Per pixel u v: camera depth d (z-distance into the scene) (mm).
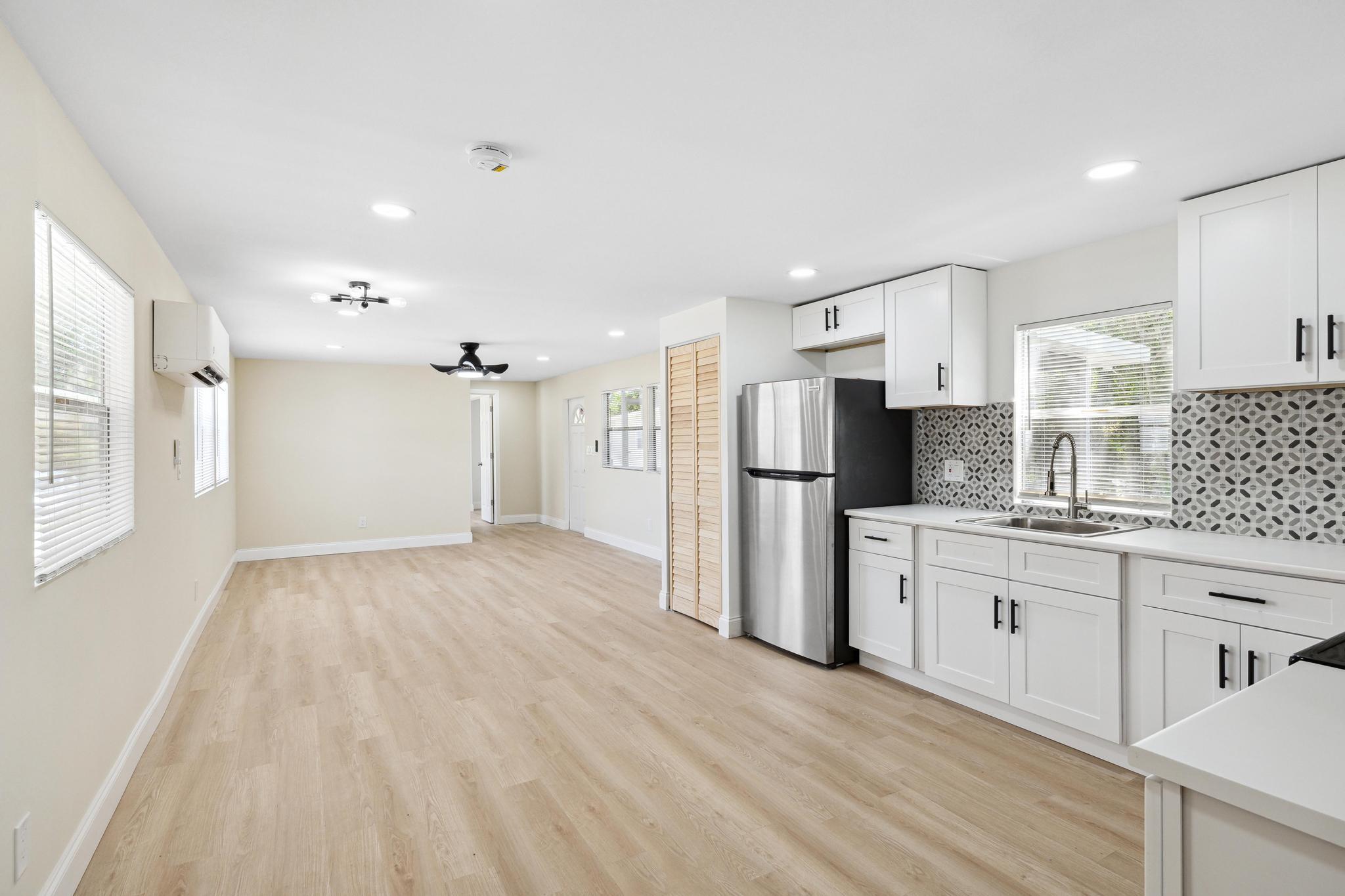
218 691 3500
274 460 7492
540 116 2016
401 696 3439
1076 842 2170
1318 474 2602
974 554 3172
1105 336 3285
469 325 5441
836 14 1530
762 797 2461
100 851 2133
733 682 3631
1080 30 1602
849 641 3885
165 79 1781
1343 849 760
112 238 2422
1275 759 874
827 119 2051
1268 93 1892
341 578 6305
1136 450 3180
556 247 3338
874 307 4078
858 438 3943
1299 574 2141
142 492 2840
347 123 2049
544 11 1507
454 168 2387
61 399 1975
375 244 3260
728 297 4469
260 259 3498
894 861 2080
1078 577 2748
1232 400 2838
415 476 8164
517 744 2900
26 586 1646
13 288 1577
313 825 2289
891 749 2836
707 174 2461
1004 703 3066
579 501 9461
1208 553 2389
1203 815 877
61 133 1921
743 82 1834
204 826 2279
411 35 1596
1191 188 2592
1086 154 2293
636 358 7648
